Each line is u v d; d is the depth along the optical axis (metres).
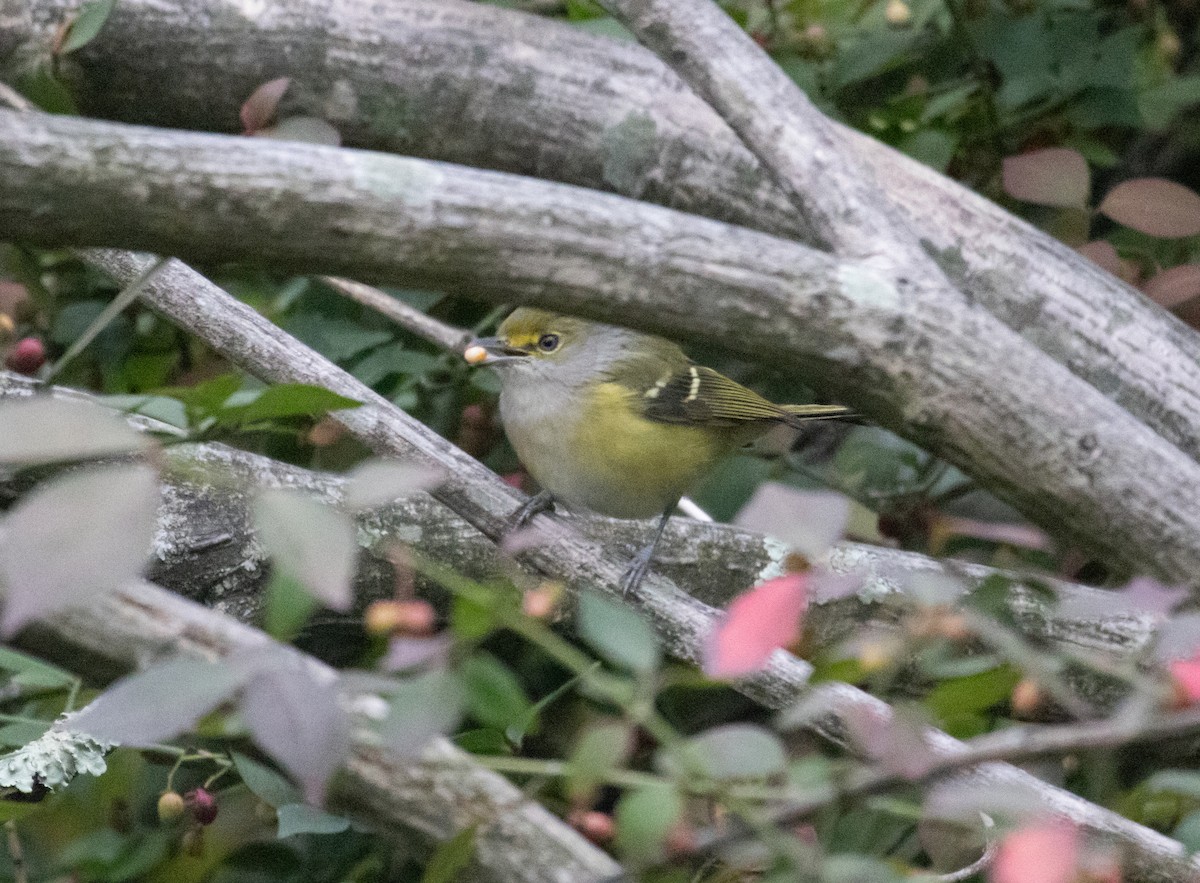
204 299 4.23
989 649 4.28
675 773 2.10
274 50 5.61
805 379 2.93
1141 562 2.89
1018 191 5.10
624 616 2.10
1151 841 2.81
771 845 2.10
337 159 2.57
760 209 5.43
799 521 1.93
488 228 2.62
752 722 4.97
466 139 5.68
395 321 5.46
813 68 5.84
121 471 1.65
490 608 2.15
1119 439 2.84
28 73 5.52
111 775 4.55
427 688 1.94
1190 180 6.57
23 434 1.67
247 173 2.52
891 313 2.80
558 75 5.58
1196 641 2.12
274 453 5.24
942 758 2.05
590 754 2.08
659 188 5.55
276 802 3.84
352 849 4.62
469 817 2.34
